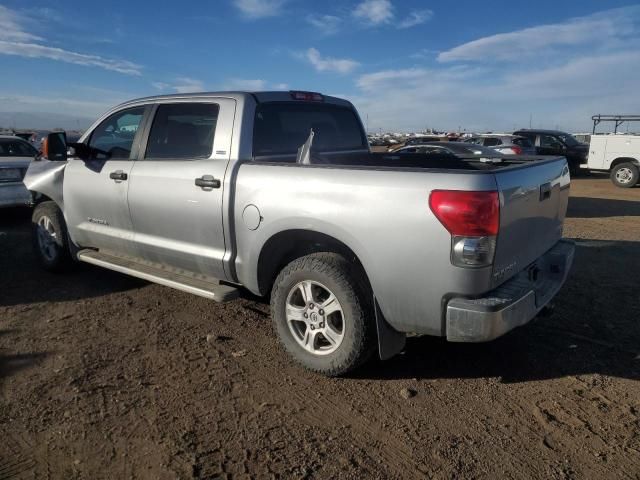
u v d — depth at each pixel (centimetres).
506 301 299
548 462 274
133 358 388
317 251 374
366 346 340
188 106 438
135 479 261
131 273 471
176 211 423
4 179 857
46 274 596
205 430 301
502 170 309
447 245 293
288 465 271
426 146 1137
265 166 374
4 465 271
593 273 613
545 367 379
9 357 388
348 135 528
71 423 306
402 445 288
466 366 380
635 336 432
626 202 1320
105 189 486
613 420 312
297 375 365
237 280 401
